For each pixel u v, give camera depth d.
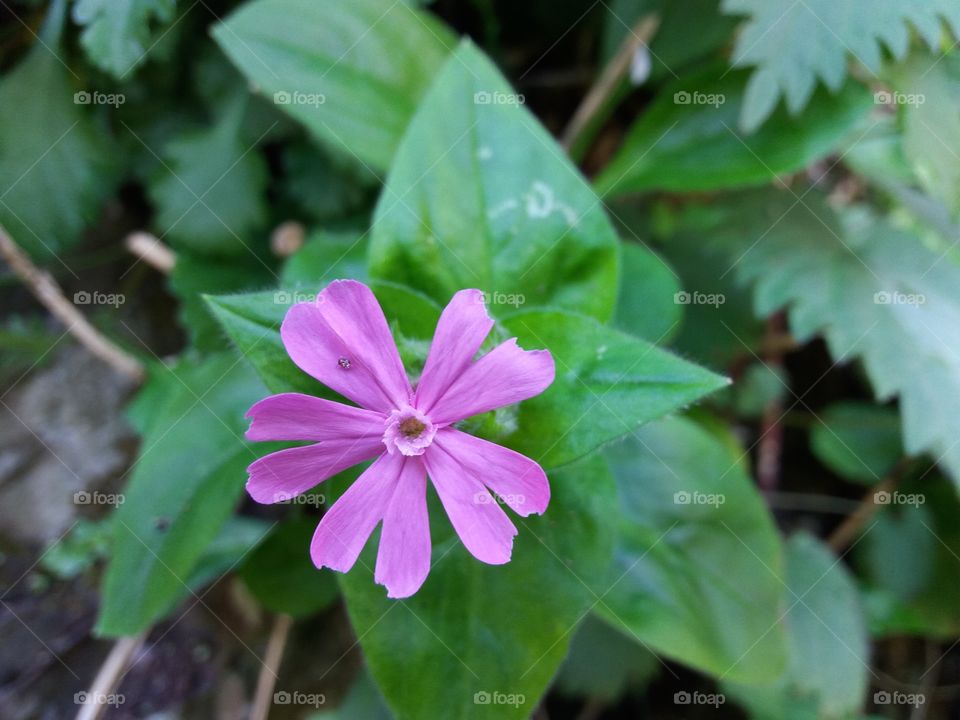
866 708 0.11
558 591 0.07
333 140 0.09
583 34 0.12
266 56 0.08
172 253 0.11
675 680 0.10
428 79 0.09
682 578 0.08
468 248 0.08
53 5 0.09
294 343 0.06
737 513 0.09
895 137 0.10
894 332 0.09
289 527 0.09
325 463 0.06
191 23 0.09
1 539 0.10
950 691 0.11
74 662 0.09
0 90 0.09
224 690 0.10
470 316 0.06
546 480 0.05
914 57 0.08
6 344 0.10
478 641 0.07
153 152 0.10
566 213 0.08
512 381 0.06
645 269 0.09
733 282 0.10
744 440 0.12
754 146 0.09
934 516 0.11
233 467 0.08
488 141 0.08
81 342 0.11
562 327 0.07
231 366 0.08
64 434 0.10
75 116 0.09
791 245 0.10
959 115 0.08
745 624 0.08
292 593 0.09
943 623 0.10
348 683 0.10
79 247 0.11
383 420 0.06
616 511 0.07
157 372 0.10
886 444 0.11
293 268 0.09
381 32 0.09
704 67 0.10
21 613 0.10
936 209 0.10
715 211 0.11
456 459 0.06
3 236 0.08
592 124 0.11
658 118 0.10
